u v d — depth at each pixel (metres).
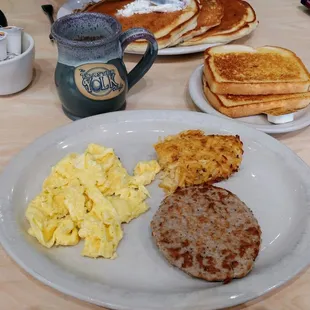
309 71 1.29
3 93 1.17
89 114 1.09
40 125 1.10
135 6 1.41
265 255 0.78
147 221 0.85
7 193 0.86
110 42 0.99
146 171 0.93
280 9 1.63
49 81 1.25
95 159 0.92
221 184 0.93
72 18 1.03
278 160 0.96
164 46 1.30
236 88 1.11
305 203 0.86
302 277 0.76
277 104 1.08
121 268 0.76
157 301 0.67
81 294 0.68
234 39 1.38
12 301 0.72
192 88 1.17
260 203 0.88
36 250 0.76
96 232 0.78
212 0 1.49
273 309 0.71
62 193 0.84
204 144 0.96
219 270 0.71
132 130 1.05
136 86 1.24
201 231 0.77
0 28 1.16
